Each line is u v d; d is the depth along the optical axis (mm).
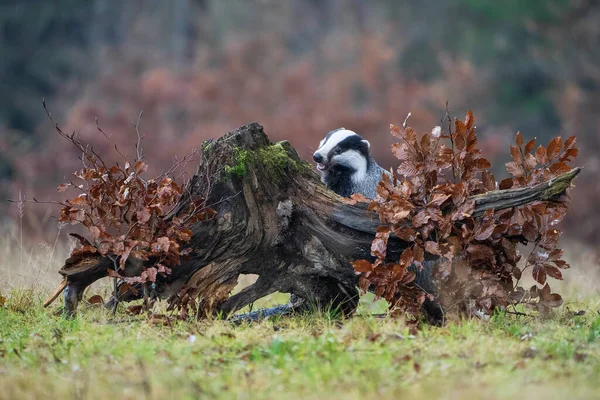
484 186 11852
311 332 10945
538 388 8492
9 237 16844
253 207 11859
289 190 11953
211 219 11852
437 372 9070
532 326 11258
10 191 37625
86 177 11891
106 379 8969
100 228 11797
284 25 57969
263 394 8555
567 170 11547
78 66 56312
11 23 57625
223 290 11875
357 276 11891
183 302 11820
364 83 44344
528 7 51062
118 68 50094
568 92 44062
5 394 8648
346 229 11852
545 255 11562
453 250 11250
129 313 11906
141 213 11711
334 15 59688
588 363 9430
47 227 25281
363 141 14672
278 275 11992
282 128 40281
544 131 47906
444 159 11617
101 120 40375
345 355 9586
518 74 50094
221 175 11836
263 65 45562
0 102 53906
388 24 53281
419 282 11898
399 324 10773
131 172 12008
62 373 9258
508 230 11562
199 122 41844
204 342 10305
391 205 11391
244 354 9867
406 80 47250
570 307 13430
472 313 11445
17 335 10891
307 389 8641
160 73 44156
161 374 8984
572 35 48812
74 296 11875
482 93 46938
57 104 50969
